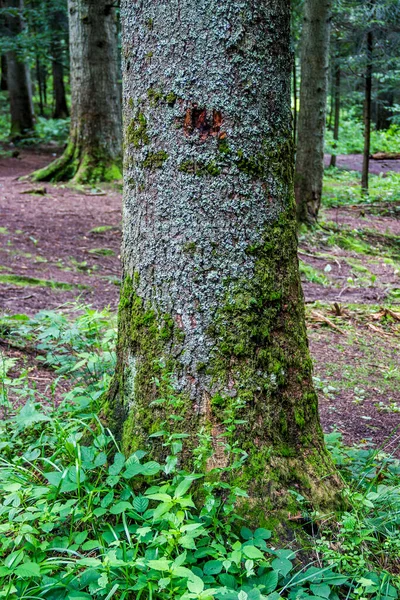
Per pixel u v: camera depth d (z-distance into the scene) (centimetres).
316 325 652
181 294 240
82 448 238
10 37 1861
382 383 509
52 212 995
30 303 588
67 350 393
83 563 183
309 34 1004
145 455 241
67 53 2053
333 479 245
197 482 227
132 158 250
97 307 606
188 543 187
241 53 232
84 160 1224
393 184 1623
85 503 226
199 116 234
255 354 239
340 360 557
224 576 194
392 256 1031
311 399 254
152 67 238
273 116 243
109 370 357
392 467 301
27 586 191
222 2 229
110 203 1099
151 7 236
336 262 934
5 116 2644
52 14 1841
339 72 1734
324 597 195
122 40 254
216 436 233
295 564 213
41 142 2209
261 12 235
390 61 1273
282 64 245
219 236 237
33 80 3578
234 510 221
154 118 240
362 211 1287
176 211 239
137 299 253
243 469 229
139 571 196
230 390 236
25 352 457
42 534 221
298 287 258
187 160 236
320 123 1035
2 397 353
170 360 242
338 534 223
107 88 1214
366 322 678
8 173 1478
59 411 313
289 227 252
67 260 773
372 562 221
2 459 257
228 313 238
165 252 242
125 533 214
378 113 2850
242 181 237
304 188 1054
